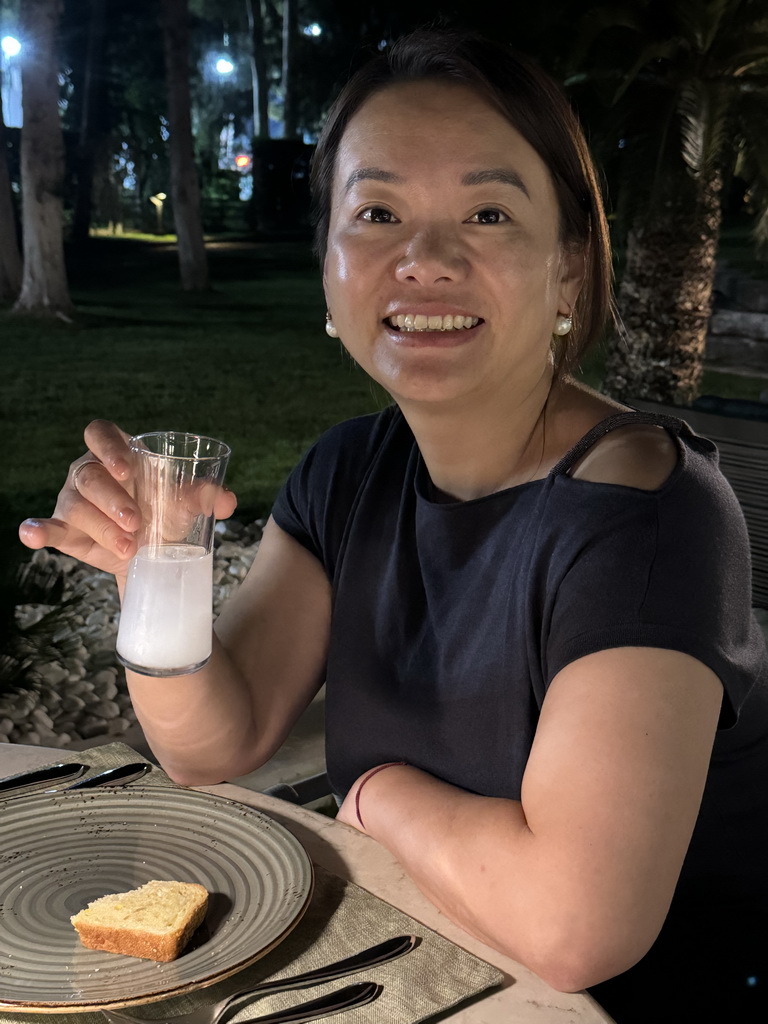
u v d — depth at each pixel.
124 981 1.01
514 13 6.27
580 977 1.06
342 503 1.68
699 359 7.31
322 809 2.63
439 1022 1.00
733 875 1.42
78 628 4.63
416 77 1.37
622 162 6.49
